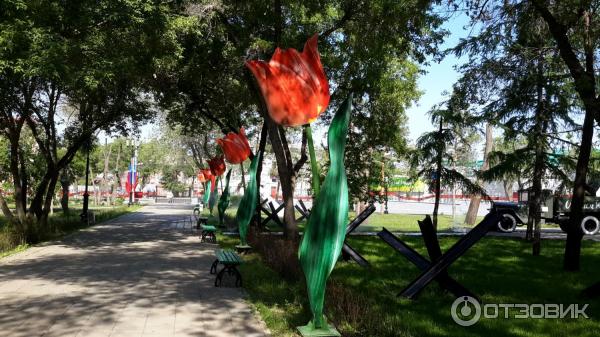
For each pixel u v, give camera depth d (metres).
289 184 13.62
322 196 5.51
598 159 14.40
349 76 15.38
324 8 14.09
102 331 6.08
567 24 10.10
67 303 7.45
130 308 7.21
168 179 70.19
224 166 20.97
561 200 21.72
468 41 11.73
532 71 12.55
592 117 11.12
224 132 20.06
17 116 17.08
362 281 9.30
